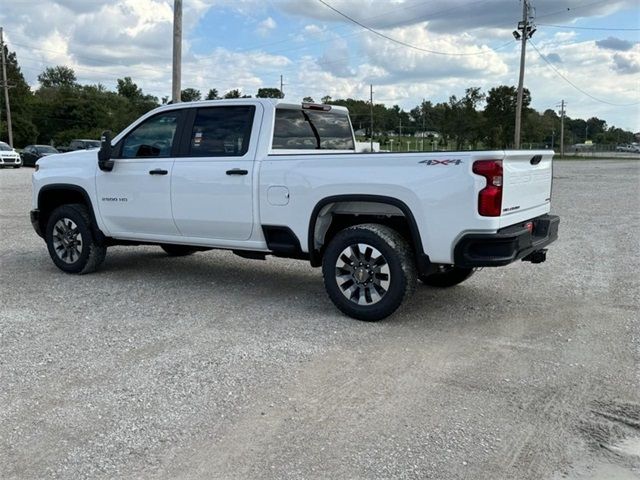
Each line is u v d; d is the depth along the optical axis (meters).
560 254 8.71
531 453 3.18
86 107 81.75
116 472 3.01
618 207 15.22
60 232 7.34
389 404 3.74
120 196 6.77
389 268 5.19
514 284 6.86
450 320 5.47
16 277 7.18
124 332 5.11
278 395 3.86
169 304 5.99
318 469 3.03
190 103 6.37
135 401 3.77
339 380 4.10
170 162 6.39
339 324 5.33
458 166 4.82
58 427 3.45
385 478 2.95
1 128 68.06
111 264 7.99
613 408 3.69
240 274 7.39
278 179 5.67
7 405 3.73
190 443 3.28
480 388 3.97
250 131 5.94
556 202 16.64
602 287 6.70
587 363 4.41
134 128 6.74
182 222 6.38
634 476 2.98
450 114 81.88
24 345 4.77
